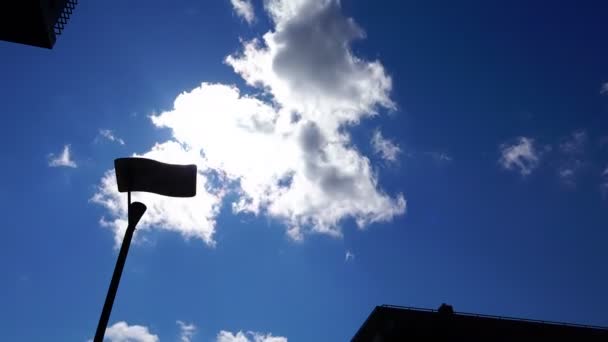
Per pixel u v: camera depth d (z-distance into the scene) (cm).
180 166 549
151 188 552
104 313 449
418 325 1828
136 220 526
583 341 1898
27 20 1245
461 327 1834
